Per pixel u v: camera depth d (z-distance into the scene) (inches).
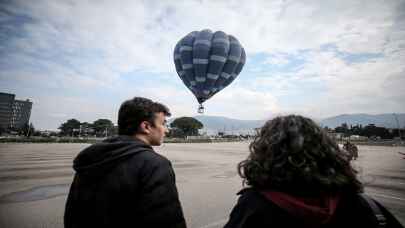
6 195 252.4
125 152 60.0
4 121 5477.4
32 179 339.6
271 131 48.8
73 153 804.0
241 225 42.5
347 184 42.3
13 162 536.1
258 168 45.4
